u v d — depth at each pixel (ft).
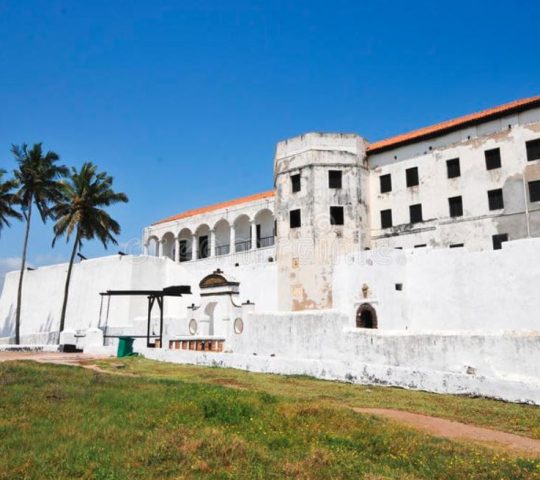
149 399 40.06
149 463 25.09
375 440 31.94
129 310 134.00
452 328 85.15
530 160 92.79
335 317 72.69
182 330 101.65
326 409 38.65
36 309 161.58
